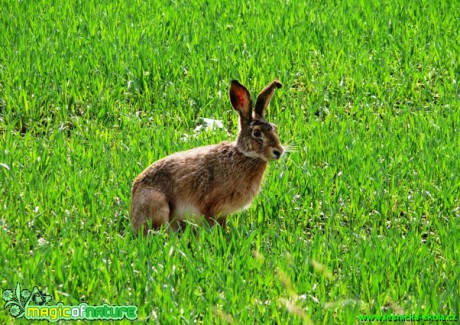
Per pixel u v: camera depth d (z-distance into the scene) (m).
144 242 16.84
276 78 26.73
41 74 26.30
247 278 16.23
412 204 20.05
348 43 29.38
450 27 30.83
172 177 17.77
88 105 24.86
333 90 26.56
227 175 17.62
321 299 15.31
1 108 24.78
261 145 17.41
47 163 20.75
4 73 26.12
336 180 20.66
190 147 21.64
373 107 25.88
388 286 16.39
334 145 22.48
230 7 32.41
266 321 14.57
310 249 17.33
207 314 14.81
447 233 18.28
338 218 19.30
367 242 17.39
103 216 18.53
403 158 21.77
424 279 16.05
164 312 14.60
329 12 32.00
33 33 29.14
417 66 28.36
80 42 28.56
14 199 19.28
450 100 25.78
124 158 21.08
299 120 24.05
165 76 26.77
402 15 31.88
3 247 16.70
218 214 17.94
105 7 32.12
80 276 15.85
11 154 20.73
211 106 25.31
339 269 16.88
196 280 15.93
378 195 19.84
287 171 20.44
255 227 18.53
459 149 22.22
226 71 27.19
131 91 26.20
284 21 31.12
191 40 29.28
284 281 15.66
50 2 32.50
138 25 30.33
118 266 15.93
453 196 20.14
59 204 18.97
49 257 16.53
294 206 19.42
